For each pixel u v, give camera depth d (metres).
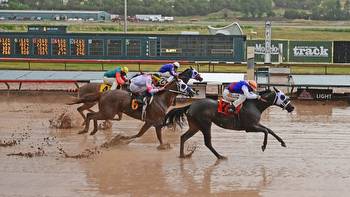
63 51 23.44
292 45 27.31
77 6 85.12
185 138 10.74
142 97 11.52
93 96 12.16
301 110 17.27
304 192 8.47
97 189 8.55
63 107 17.41
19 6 83.38
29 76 20.67
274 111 17.16
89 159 10.56
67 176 9.30
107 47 23.45
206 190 8.55
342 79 20.28
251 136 12.98
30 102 18.44
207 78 19.69
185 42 23.34
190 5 83.06
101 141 12.34
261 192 8.48
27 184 8.80
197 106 10.59
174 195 8.27
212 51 23.34
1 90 20.52
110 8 82.75
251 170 9.82
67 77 20.33
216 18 74.94
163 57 23.52
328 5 82.56
